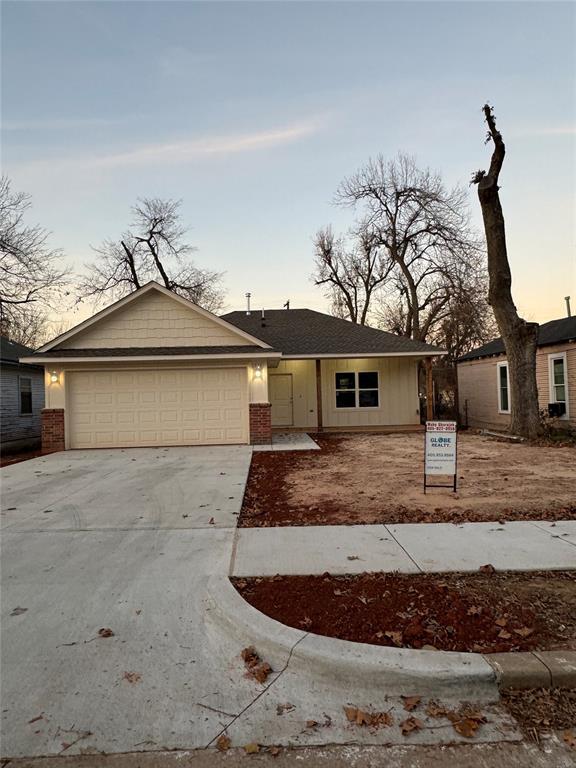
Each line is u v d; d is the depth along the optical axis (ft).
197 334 45.75
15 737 7.91
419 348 57.00
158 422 43.88
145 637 10.93
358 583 12.96
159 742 7.81
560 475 27.27
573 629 10.42
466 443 43.55
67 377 43.37
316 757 7.48
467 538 16.53
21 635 11.05
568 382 49.39
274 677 9.45
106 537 17.81
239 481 27.37
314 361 60.34
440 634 10.24
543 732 7.88
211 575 13.89
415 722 8.16
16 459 38.45
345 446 42.45
